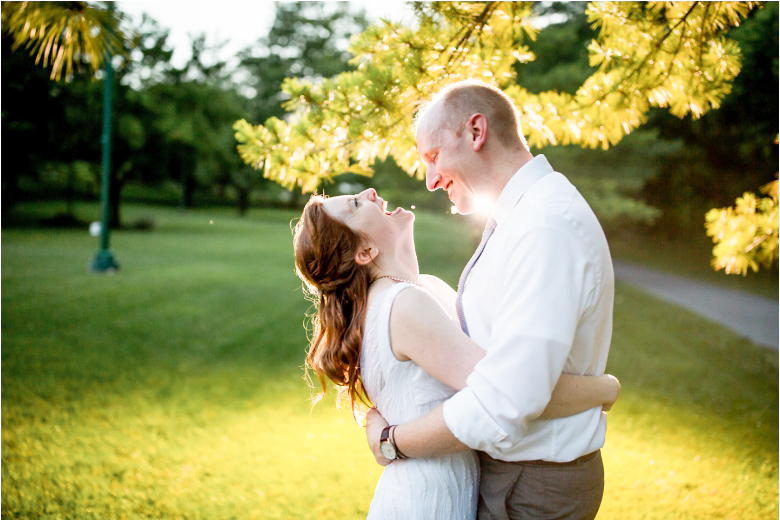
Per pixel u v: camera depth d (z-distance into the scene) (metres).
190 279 11.55
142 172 24.53
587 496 1.23
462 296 1.34
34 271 11.27
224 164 29.14
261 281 11.74
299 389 5.40
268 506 3.06
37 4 1.85
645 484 3.31
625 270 15.09
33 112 18.45
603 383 1.20
